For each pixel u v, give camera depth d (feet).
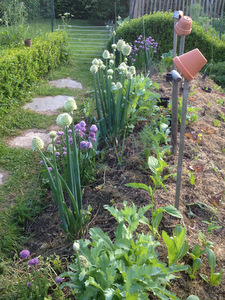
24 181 12.11
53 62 25.59
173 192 10.10
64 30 31.22
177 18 13.89
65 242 8.91
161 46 26.99
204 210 9.57
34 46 23.21
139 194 10.11
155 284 6.07
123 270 6.10
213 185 10.63
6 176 12.38
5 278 7.70
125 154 12.37
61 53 27.40
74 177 8.38
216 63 25.23
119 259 6.52
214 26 34.68
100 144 13.38
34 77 21.44
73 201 8.14
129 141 13.12
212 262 7.25
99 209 9.96
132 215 7.38
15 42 24.88
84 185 11.10
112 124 13.28
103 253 6.21
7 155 13.66
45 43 24.35
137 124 14.28
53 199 10.96
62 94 20.95
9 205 10.78
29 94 20.49
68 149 7.87
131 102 13.41
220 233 8.73
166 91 17.54
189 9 34.88
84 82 23.57
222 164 11.94
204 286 7.30
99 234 6.87
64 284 6.26
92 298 6.16
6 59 18.79
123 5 48.85
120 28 27.63
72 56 28.63
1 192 11.44
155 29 26.48
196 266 7.27
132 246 6.70
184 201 9.82
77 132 10.91
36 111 18.29
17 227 9.80
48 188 11.67
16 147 14.42
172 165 11.34
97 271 5.87
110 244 6.80
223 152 12.85
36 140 7.50
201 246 8.15
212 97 18.52
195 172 11.12
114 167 11.82
